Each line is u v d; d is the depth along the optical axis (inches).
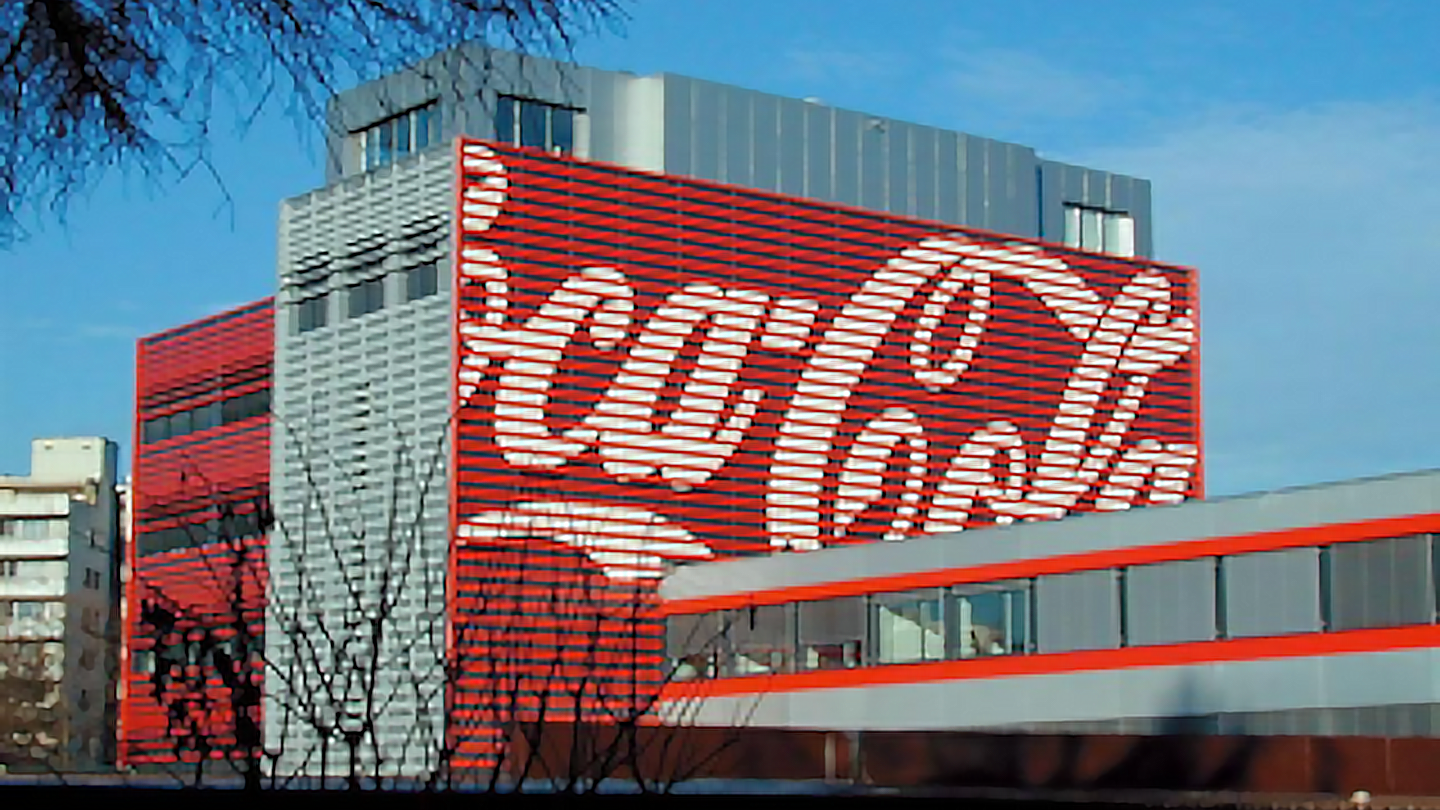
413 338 2795.3
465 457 2677.2
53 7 422.3
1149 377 3361.2
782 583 2425.0
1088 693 2046.0
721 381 2920.8
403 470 2716.5
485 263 2763.3
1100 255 3348.9
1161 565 1998.0
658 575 2787.9
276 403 2997.0
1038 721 2095.2
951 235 3191.4
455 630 515.2
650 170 2945.4
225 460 3127.5
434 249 2792.8
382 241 2866.6
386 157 2903.5
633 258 2876.5
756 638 2450.8
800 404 2992.1
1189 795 892.6
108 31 423.5
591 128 2913.4
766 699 2417.6
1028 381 3233.3
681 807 603.5
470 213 2760.8
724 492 2898.6
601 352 2827.3
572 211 2837.1
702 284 2930.6
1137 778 978.1
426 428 2741.1
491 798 490.9
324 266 2965.1
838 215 3080.7
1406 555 1785.2
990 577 2170.3
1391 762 975.6
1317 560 1857.8
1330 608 1841.8
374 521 2706.7
